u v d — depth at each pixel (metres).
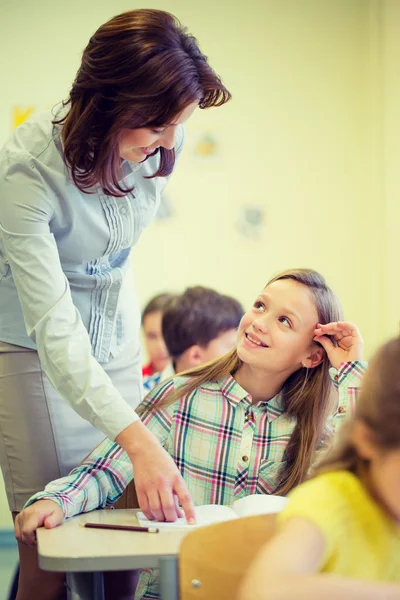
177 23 1.32
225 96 1.33
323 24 3.72
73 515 1.29
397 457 0.81
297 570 0.72
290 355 1.51
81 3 3.58
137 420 1.31
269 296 1.54
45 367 1.36
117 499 1.46
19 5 3.57
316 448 1.51
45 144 1.40
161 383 1.58
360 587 0.69
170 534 1.14
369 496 0.85
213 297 2.45
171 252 3.67
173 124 1.28
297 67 3.71
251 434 1.51
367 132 3.70
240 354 1.51
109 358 1.68
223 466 1.50
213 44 3.68
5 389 1.56
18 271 1.38
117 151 1.33
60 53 3.57
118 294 1.64
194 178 3.68
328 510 0.81
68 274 1.57
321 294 1.56
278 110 3.71
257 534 0.93
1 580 2.81
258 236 3.70
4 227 1.39
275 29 3.70
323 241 3.72
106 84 1.27
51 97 3.57
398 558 0.86
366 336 3.72
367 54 3.70
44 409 1.57
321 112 3.72
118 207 1.53
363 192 3.73
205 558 0.89
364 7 3.71
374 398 0.84
